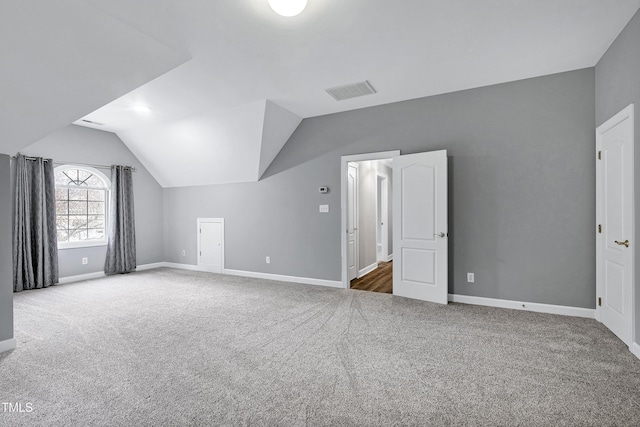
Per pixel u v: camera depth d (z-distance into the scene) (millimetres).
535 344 2648
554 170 3381
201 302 3979
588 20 2449
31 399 1931
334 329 3045
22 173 4574
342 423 1704
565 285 3355
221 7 2244
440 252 3803
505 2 2225
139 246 6223
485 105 3701
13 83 2305
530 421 1703
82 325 3189
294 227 5059
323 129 4750
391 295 4250
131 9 2248
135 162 6152
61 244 5133
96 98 2791
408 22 2455
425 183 3914
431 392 1983
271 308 3715
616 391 1964
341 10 2293
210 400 1915
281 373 2229
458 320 3234
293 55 2961
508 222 3602
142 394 1979
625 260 2609
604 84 2979
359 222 5594
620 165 2689
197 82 3553
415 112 4094
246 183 5539
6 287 2633
